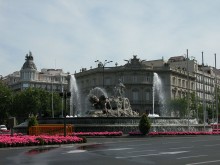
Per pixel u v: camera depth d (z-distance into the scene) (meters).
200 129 54.22
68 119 47.50
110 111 51.94
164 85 141.25
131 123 45.91
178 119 53.56
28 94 124.00
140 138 40.09
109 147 27.03
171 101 133.50
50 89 190.62
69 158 19.16
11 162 17.31
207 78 172.50
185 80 154.88
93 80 144.88
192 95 129.38
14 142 27.06
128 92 138.62
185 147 26.77
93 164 16.56
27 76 184.00
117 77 140.12
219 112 124.94
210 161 17.83
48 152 22.86
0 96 117.44
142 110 138.50
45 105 126.94
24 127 47.59
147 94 140.12
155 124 48.56
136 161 17.81
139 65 139.75
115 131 43.97
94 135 41.34
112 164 16.59
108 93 140.12
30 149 25.59
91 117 46.00
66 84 195.88
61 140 30.00
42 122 49.31
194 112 128.62
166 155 20.81
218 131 55.81
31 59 188.00
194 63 162.12
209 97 171.50
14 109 123.38
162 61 153.50
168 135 44.53
